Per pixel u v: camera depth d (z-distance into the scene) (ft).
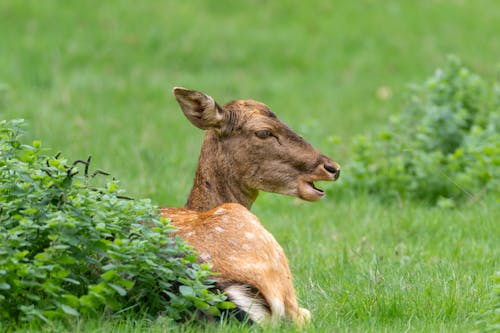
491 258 42.63
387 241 47.34
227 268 29.53
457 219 50.06
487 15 118.11
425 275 38.73
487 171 55.31
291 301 31.01
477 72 95.30
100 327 27.99
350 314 33.78
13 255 28.02
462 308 34.09
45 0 109.19
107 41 101.81
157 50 101.86
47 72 90.38
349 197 57.11
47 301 28.58
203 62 101.09
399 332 31.12
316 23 113.60
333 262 42.14
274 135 35.86
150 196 52.11
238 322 28.55
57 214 28.55
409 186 56.80
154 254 29.25
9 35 100.17
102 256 30.27
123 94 85.05
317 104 88.22
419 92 65.51
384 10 118.42
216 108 35.65
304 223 50.85
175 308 29.19
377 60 104.37
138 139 67.26
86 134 66.69
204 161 36.58
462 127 62.54
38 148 31.24
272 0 118.21
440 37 110.83
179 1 115.44
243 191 36.40
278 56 104.12
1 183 30.42
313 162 35.73
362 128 78.64
